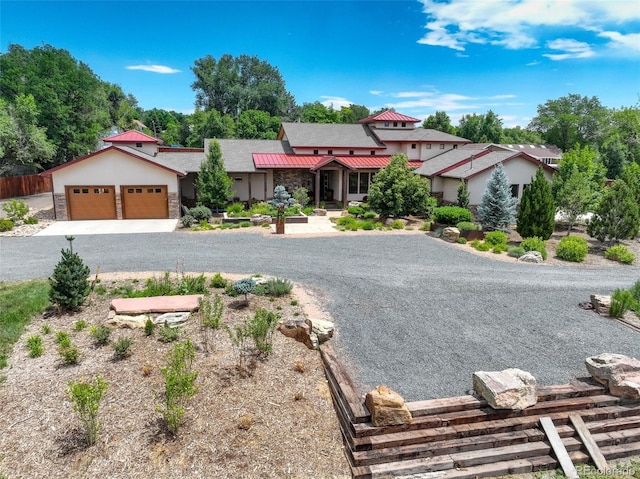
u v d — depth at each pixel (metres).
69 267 10.71
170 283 12.32
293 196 30.69
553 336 10.73
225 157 32.88
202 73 77.31
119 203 26.30
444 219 23.27
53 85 48.97
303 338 9.49
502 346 10.12
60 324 10.07
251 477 6.14
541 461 6.95
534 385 7.71
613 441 7.40
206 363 8.37
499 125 74.19
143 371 8.07
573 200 23.11
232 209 27.11
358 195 34.22
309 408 7.57
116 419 6.95
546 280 15.28
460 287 14.05
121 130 74.12
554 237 23.11
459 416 7.31
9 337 9.37
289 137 34.94
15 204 23.62
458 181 28.86
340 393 7.72
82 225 24.27
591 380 8.52
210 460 6.32
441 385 8.41
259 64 82.38
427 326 11.07
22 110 39.03
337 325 10.89
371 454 6.65
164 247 18.61
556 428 7.49
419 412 7.32
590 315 12.12
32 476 5.99
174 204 26.94
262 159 32.28
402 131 37.53
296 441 6.86
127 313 10.17
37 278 13.62
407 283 14.26
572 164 25.78
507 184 23.48
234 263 15.88
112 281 12.84
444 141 35.81
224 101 78.94
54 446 6.46
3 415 7.07
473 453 6.95
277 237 21.42
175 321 9.98
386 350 9.77
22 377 8.04
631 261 18.92
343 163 31.05
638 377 8.17
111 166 25.86
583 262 18.53
